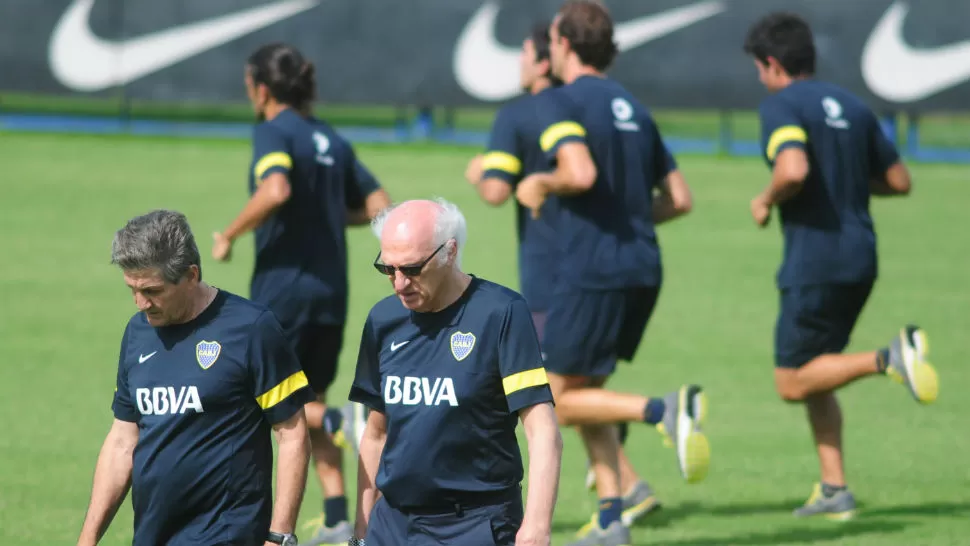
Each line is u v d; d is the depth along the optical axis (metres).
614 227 21.19
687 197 22.53
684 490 25.48
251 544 14.26
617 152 21.23
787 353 23.55
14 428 28.44
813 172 23.12
